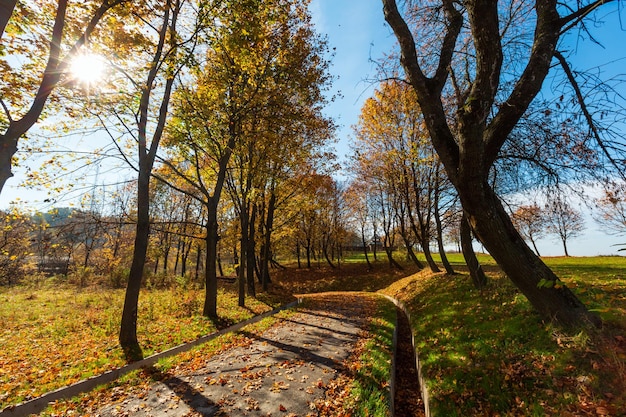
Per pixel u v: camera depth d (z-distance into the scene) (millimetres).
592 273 12734
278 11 9820
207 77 11945
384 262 37094
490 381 4730
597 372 3771
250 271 19828
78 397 5301
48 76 4957
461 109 4906
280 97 12586
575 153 6059
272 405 4961
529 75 5113
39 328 9656
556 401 3693
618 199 5156
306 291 30484
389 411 4594
